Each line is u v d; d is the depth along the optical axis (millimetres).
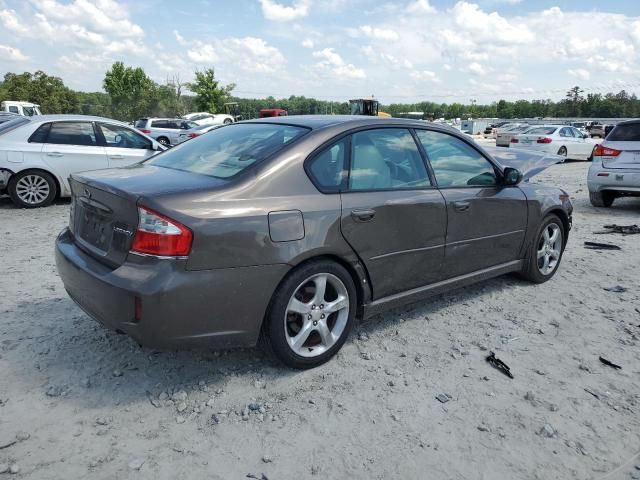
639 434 2768
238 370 3314
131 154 9578
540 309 4453
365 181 3502
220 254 2807
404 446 2617
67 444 2568
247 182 3002
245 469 2432
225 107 60375
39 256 5723
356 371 3340
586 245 6711
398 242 3619
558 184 13008
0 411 2818
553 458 2562
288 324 3230
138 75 63625
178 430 2707
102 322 2951
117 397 2986
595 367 3477
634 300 4707
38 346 3549
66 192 9102
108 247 2963
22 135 8695
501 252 4535
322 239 3160
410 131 3916
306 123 3607
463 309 4426
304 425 2770
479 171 4316
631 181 8820
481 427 2777
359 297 3561
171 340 2785
